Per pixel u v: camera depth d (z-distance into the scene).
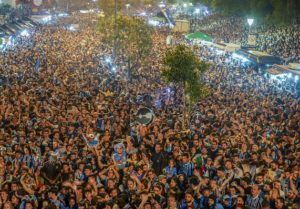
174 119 15.55
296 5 49.47
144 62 31.25
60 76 23.28
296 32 45.56
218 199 8.79
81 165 9.79
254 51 34.25
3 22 48.53
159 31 55.94
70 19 80.62
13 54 31.61
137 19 30.11
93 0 109.12
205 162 10.70
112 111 15.14
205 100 19.52
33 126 12.95
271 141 12.84
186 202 8.44
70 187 8.78
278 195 8.62
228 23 64.06
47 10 87.69
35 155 10.63
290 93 23.70
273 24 52.59
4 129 12.49
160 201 8.73
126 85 23.27
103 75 25.75
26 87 18.39
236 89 23.91
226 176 9.64
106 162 10.47
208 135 12.62
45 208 8.12
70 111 14.47
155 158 10.88
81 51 37.81
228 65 33.62
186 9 94.88
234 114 16.22
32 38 45.75
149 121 14.02
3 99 15.77
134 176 9.30
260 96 21.94
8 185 8.87
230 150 11.38
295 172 10.05
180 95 20.83
